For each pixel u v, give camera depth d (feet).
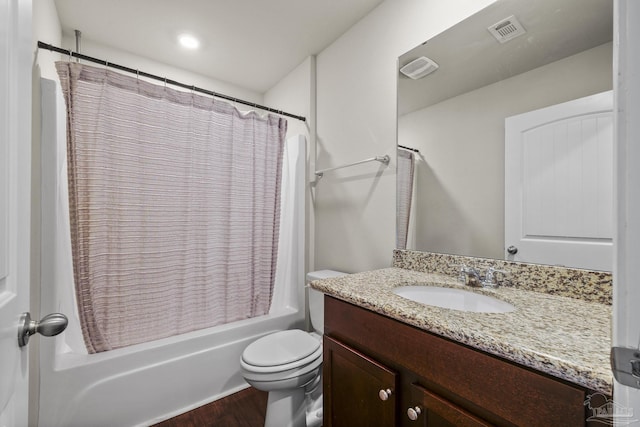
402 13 4.85
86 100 4.59
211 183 5.87
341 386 3.31
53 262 4.20
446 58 4.22
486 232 3.75
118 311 4.94
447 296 3.65
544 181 3.25
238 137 6.20
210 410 5.25
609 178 2.80
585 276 2.92
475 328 2.17
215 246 5.96
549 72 3.25
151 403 4.90
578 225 2.99
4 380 1.68
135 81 5.04
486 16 3.79
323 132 6.63
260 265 6.54
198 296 5.75
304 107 7.09
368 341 2.99
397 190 4.89
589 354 1.75
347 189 5.91
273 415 4.45
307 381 4.51
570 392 1.69
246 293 6.34
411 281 3.76
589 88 2.97
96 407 4.44
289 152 7.32
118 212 4.91
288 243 7.26
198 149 5.71
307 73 6.98
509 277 3.46
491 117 3.73
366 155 5.49
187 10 5.47
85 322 4.66
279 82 8.18
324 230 6.55
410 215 4.68
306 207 6.94
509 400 1.95
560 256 3.11
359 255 5.62
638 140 1.00
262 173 6.52
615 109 1.05
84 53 6.33
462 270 3.70
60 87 4.59
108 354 4.72
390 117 5.03
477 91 3.88
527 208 3.38
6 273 1.73
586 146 2.96
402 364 2.63
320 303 5.65
